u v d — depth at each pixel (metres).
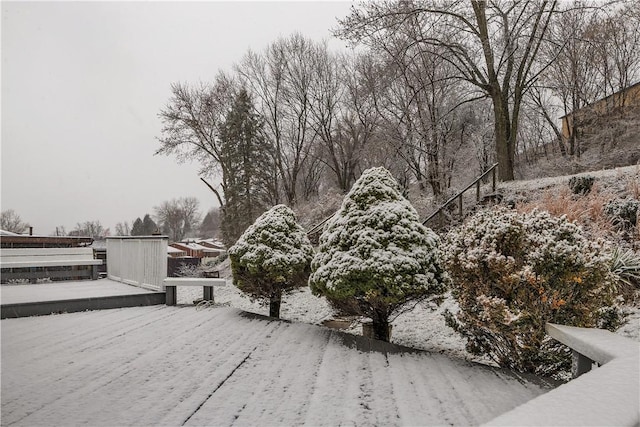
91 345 3.92
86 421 2.27
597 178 8.10
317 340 4.05
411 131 13.30
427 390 2.69
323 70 20.92
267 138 21.38
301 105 21.53
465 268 3.12
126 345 3.91
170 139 21.34
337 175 21.09
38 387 2.81
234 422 2.25
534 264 2.82
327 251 4.30
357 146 19.53
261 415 2.34
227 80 21.77
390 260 3.71
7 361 3.41
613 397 1.08
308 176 24.23
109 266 9.52
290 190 22.22
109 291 6.64
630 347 1.91
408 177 15.23
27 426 2.22
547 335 2.88
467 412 2.34
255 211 18.33
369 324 4.53
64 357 3.52
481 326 3.10
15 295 6.13
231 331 4.48
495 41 12.38
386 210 4.04
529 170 18.00
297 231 5.90
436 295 4.27
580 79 17.03
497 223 3.14
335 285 3.88
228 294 8.68
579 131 17.44
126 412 2.39
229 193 18.38
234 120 18.72
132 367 3.24
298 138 22.19
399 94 14.78
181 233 62.56
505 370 3.08
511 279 2.79
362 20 11.98
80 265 9.12
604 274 2.72
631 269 4.27
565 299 2.77
